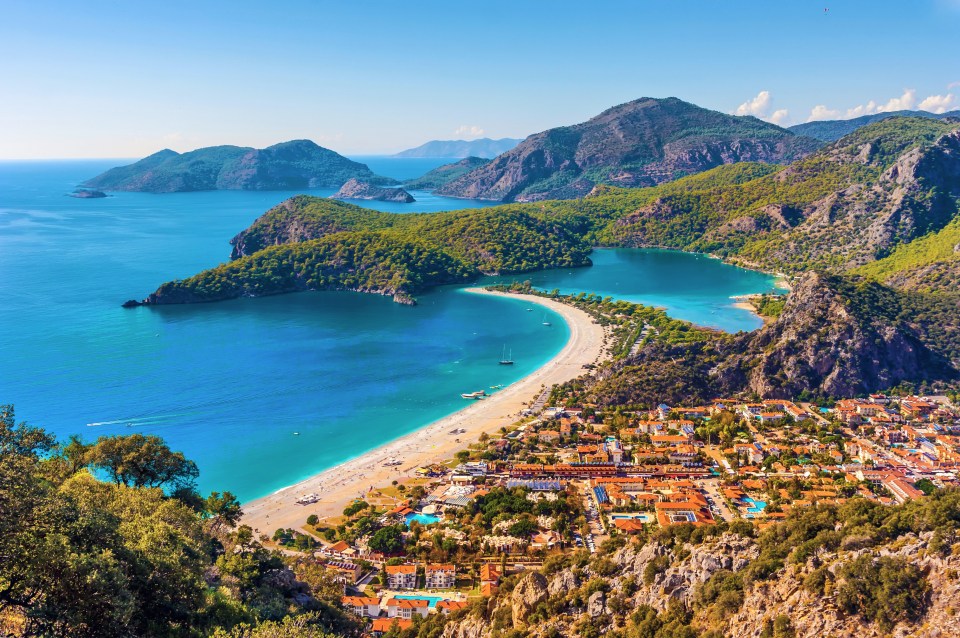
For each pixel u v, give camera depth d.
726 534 127.94
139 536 109.12
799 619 97.88
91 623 82.19
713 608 110.62
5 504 80.56
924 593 91.12
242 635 105.38
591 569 141.00
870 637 91.06
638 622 118.50
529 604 137.50
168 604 99.88
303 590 153.38
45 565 78.94
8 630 79.00
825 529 114.38
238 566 139.38
